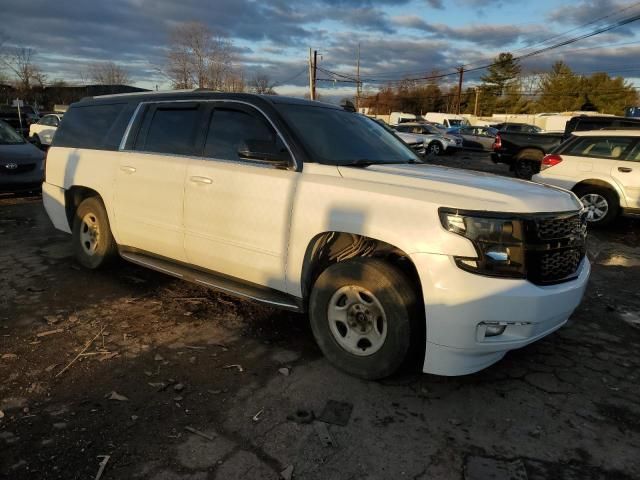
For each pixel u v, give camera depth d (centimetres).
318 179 354
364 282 323
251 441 272
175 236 438
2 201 979
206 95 437
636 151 869
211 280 420
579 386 344
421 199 312
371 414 301
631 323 460
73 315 428
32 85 4644
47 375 331
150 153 462
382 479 249
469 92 8750
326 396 318
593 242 810
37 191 936
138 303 459
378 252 348
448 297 294
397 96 8856
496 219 297
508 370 362
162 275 539
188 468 251
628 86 7488
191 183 417
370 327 331
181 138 443
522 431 291
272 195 369
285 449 267
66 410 294
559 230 322
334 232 350
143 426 282
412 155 453
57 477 241
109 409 296
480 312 294
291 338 399
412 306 313
